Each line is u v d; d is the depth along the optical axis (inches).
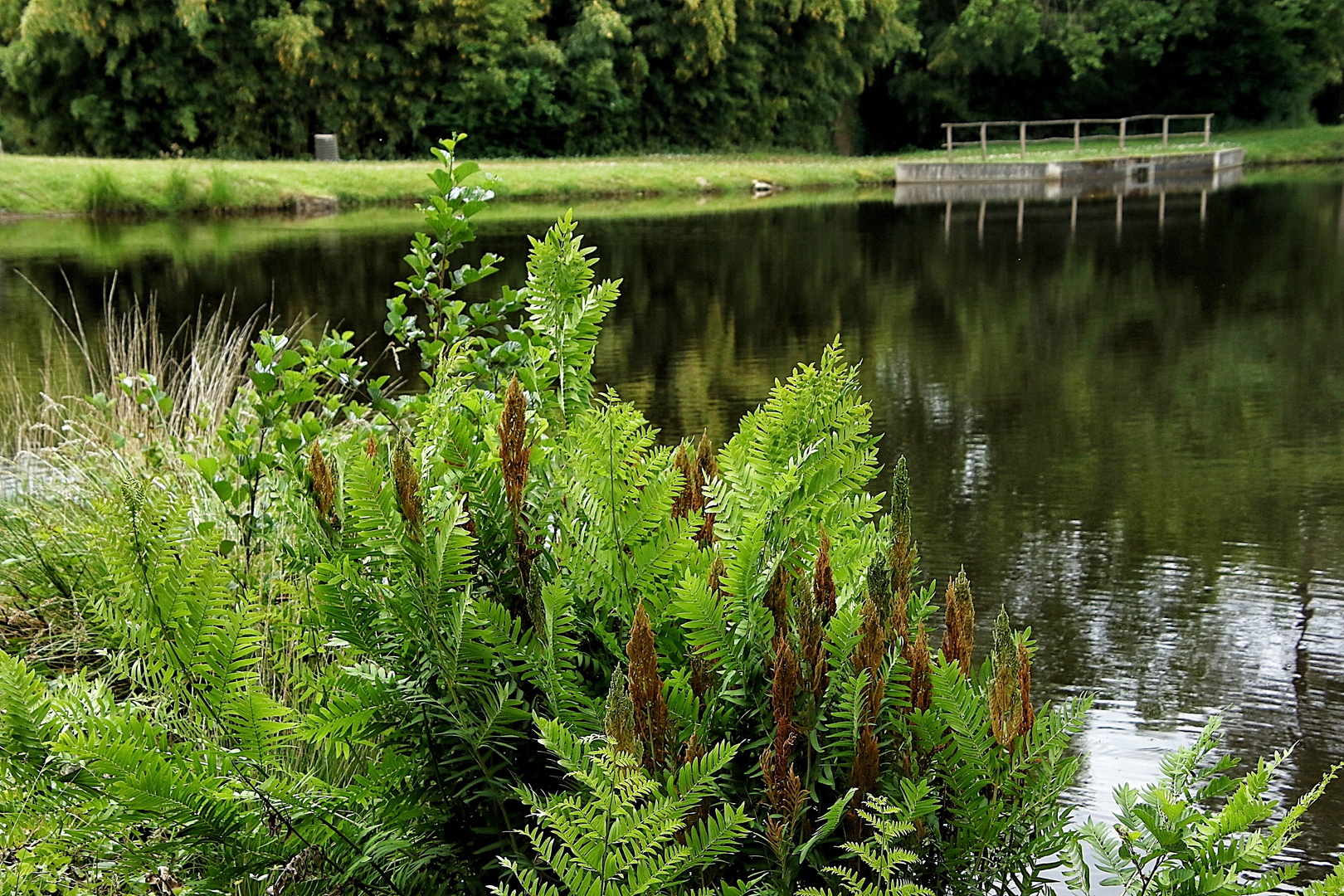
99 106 1213.7
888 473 225.0
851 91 1598.2
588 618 74.2
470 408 86.7
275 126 1277.1
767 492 74.9
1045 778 69.3
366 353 332.8
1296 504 200.2
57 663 115.6
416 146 1332.4
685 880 60.6
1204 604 159.2
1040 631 151.9
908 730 66.6
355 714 70.1
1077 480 217.6
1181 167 1164.5
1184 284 471.8
